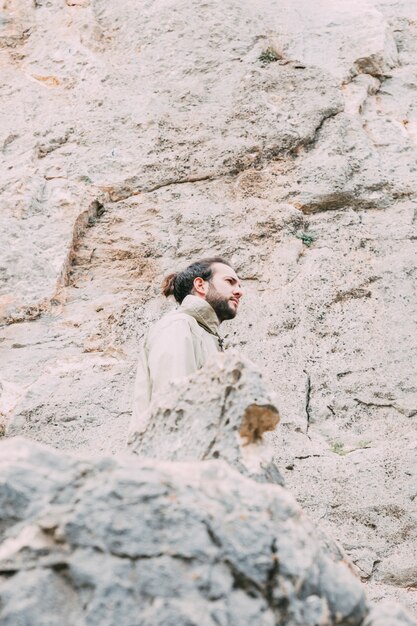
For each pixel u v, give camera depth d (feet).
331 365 18.95
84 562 8.05
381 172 22.88
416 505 16.20
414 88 25.64
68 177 23.54
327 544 10.16
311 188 22.52
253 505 8.75
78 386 19.13
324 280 20.58
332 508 16.34
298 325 19.76
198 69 25.72
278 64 25.63
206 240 21.79
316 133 23.80
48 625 7.79
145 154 23.82
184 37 26.61
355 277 20.61
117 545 8.16
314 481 16.75
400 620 8.74
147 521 8.30
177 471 8.93
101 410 18.69
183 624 7.80
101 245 22.34
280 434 17.61
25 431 18.44
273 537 8.54
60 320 20.75
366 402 18.26
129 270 21.74
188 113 24.62
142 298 20.99
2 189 23.13
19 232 22.25
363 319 19.77
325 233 21.75
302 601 8.38
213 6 27.32
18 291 21.26
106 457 8.87
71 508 8.39
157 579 8.02
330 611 8.50
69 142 24.48
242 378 10.67
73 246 22.26
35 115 25.41
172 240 21.94
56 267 21.59
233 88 25.07
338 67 25.68
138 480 8.55
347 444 17.61
